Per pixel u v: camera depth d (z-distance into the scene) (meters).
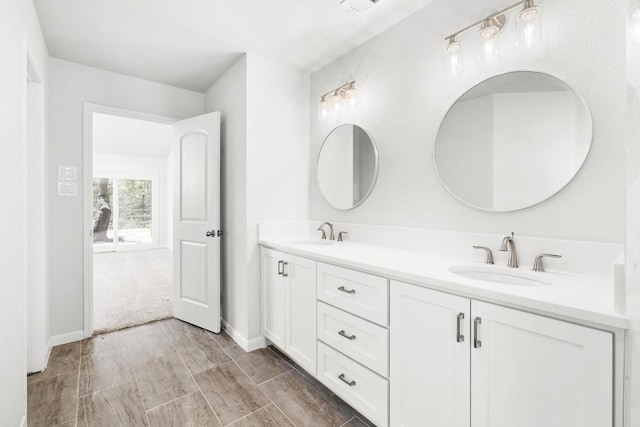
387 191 2.03
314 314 1.80
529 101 1.38
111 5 1.78
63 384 1.84
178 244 2.91
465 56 1.61
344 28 2.02
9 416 1.20
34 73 1.86
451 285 1.10
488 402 1.02
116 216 7.24
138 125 5.59
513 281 1.34
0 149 1.12
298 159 2.62
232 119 2.54
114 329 2.67
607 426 0.79
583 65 1.23
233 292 2.54
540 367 0.90
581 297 0.92
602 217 1.19
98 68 2.60
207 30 2.05
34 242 1.99
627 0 0.77
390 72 2.01
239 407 1.64
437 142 1.71
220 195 2.72
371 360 1.43
